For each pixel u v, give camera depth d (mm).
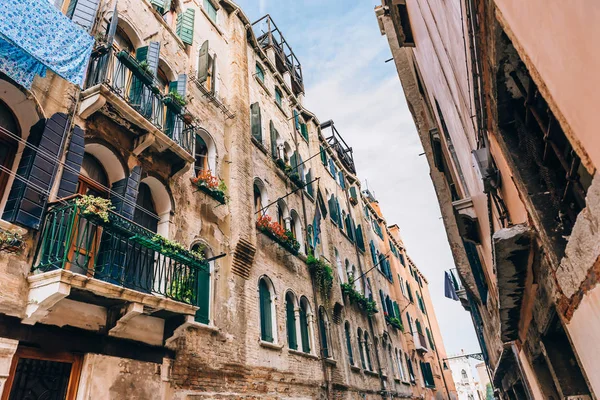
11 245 5078
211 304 8828
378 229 30953
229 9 15336
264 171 13789
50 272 4969
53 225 5316
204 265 7418
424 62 8484
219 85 12648
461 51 3889
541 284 3689
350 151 28812
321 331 14055
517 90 3027
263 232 12039
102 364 5855
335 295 15898
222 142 11648
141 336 6676
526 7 2068
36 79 6164
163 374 6848
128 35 9219
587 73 1590
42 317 5105
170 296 6660
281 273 12430
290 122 18531
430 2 5148
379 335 21266
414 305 33781
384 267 27734
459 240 13812
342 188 24234
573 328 3047
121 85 7570
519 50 2447
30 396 5051
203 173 10258
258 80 16219
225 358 8547
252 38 16766
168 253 6703
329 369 13438
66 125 6277
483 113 3703
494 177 4422
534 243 3387
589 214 2041
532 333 4957
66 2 7551
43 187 5613
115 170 7273
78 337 5684
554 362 4332
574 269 2512
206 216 9727
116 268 6406
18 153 5883
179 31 11375
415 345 29000
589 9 1411
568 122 2041
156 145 7906
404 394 21750
